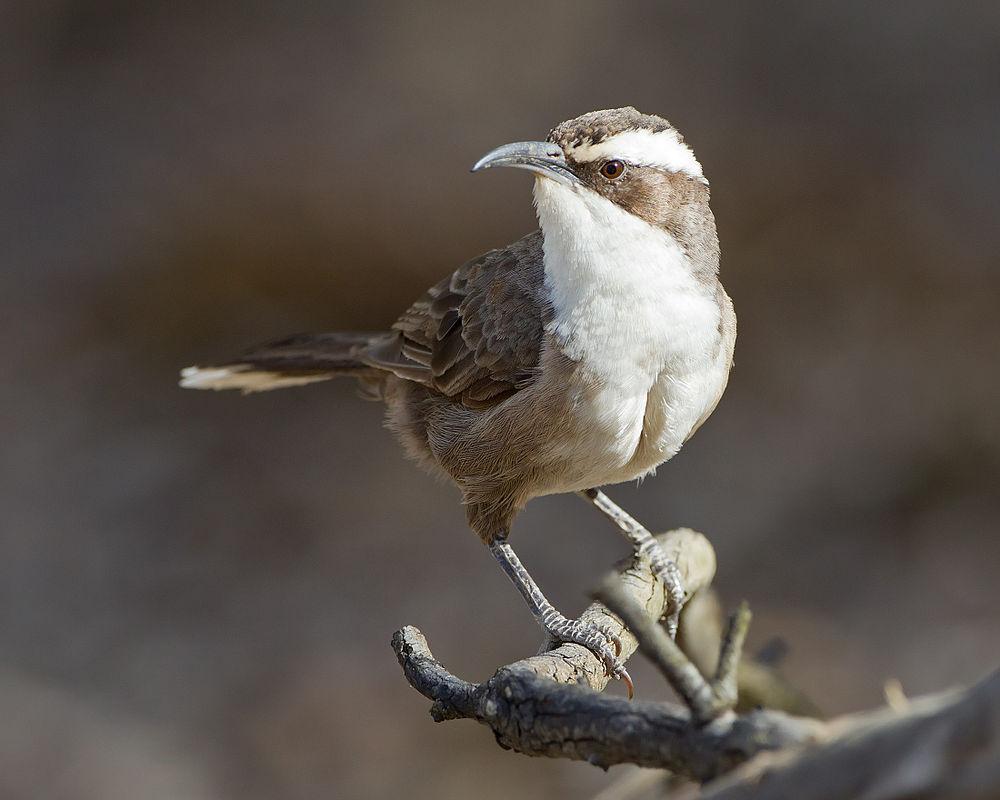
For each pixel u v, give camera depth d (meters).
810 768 3.28
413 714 11.15
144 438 14.79
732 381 14.62
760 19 14.62
